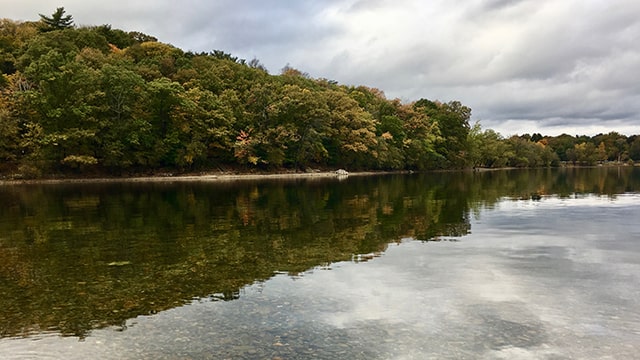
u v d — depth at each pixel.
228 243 15.30
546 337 7.18
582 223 19.61
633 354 6.56
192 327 7.68
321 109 75.75
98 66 69.31
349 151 84.50
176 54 95.19
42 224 19.89
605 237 16.16
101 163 59.97
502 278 10.66
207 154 69.69
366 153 87.50
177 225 19.45
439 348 6.78
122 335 7.39
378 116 99.56
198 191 39.34
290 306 8.72
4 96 58.19
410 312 8.36
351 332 7.41
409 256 13.09
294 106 73.56
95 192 38.31
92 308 8.79
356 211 24.19
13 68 75.00
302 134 76.50
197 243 15.34
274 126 74.44
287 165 79.75
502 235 16.59
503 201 29.81
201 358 6.45
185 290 9.90
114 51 91.38
